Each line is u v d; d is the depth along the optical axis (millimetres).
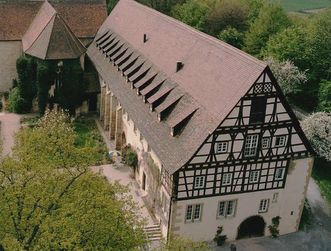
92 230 32625
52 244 30625
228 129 41969
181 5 114938
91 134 67312
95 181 36188
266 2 108562
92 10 83875
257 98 41625
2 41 77688
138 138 54531
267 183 46188
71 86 71062
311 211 54062
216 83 44906
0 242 30328
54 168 36719
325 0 150750
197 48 51375
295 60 83250
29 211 33094
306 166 47000
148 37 63062
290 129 44375
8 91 80750
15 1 80688
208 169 43156
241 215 46719
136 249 33438
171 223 44312
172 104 48219
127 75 59344
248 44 95625
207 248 42594
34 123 69562
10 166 33625
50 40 69500
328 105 74062
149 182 50750
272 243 47938
